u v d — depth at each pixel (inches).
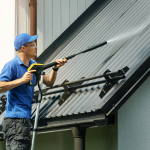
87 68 273.6
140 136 229.3
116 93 205.6
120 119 241.4
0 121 285.1
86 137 267.9
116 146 242.2
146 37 246.4
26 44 198.4
